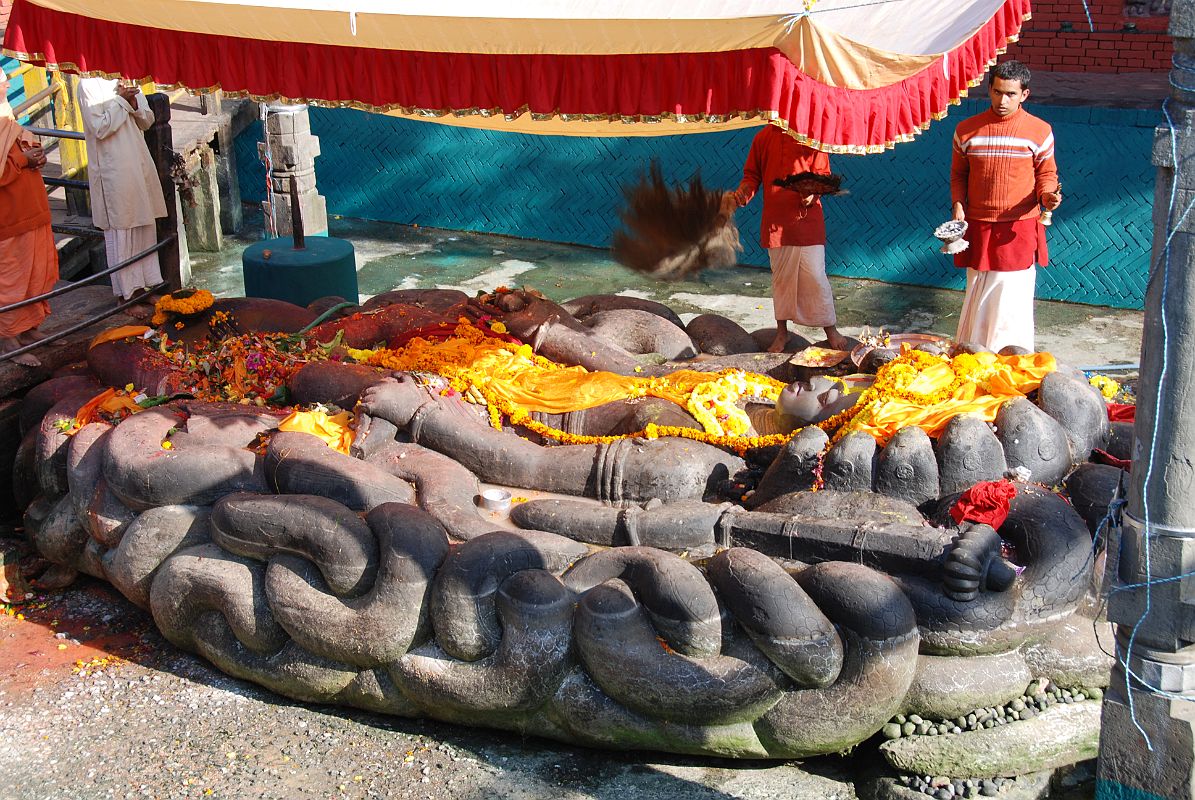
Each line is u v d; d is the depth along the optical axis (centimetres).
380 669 582
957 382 637
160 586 626
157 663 644
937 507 580
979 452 580
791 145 790
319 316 823
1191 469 416
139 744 576
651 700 531
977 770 525
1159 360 414
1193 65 390
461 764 560
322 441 647
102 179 827
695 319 830
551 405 693
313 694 597
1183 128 393
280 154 1219
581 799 532
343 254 998
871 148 607
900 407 620
